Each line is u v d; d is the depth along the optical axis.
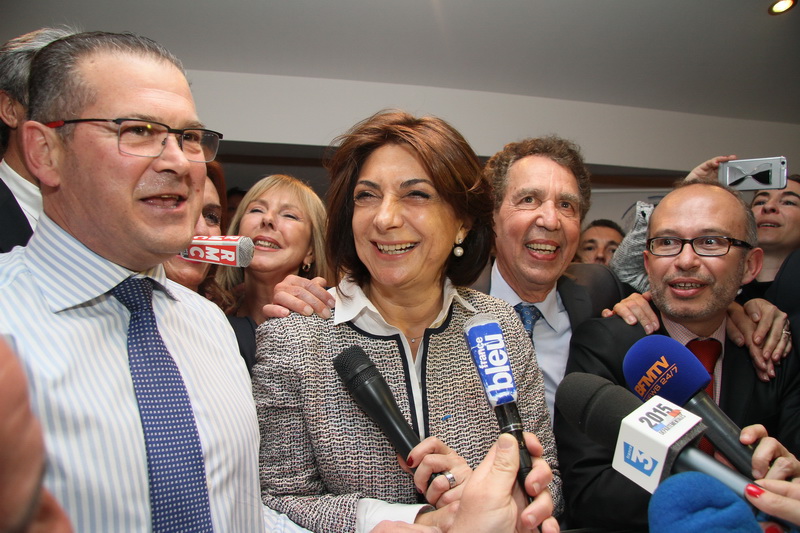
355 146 1.23
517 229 1.85
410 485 1.17
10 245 1.25
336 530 1.08
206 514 0.85
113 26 3.52
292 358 1.20
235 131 4.21
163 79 0.89
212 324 1.12
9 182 1.31
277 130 4.27
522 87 4.65
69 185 0.84
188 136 0.93
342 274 1.36
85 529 0.76
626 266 2.27
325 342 1.23
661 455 0.80
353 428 1.17
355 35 3.79
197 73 4.18
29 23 3.39
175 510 0.82
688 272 1.52
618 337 1.61
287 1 3.40
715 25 3.79
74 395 0.78
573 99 4.90
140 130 0.85
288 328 1.24
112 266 0.89
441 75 4.41
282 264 2.06
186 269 1.66
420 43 3.92
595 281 2.12
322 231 2.18
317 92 4.36
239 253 1.44
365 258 1.23
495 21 3.68
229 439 0.97
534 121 4.80
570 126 4.89
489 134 4.71
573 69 4.35
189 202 0.92
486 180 1.32
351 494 1.15
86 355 0.83
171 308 1.03
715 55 4.15
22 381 0.33
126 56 0.87
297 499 1.16
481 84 4.59
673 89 4.71
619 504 1.36
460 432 1.23
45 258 0.87
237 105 4.23
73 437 0.76
